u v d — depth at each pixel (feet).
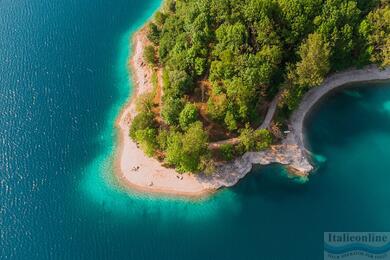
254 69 369.30
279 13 394.73
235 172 377.09
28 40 506.07
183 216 358.02
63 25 521.24
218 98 375.04
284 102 394.11
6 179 387.75
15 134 420.77
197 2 412.57
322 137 402.31
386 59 417.49
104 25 519.60
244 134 373.61
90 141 415.23
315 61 379.14
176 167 380.17
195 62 394.93
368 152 390.01
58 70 474.49
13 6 545.85
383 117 415.03
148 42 477.77
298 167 379.96
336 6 399.24
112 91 454.40
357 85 437.99
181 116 368.07
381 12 412.36
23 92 455.22
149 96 408.05
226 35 387.34
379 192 362.53
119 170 391.65
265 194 365.81
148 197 371.56
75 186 383.04
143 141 376.89
